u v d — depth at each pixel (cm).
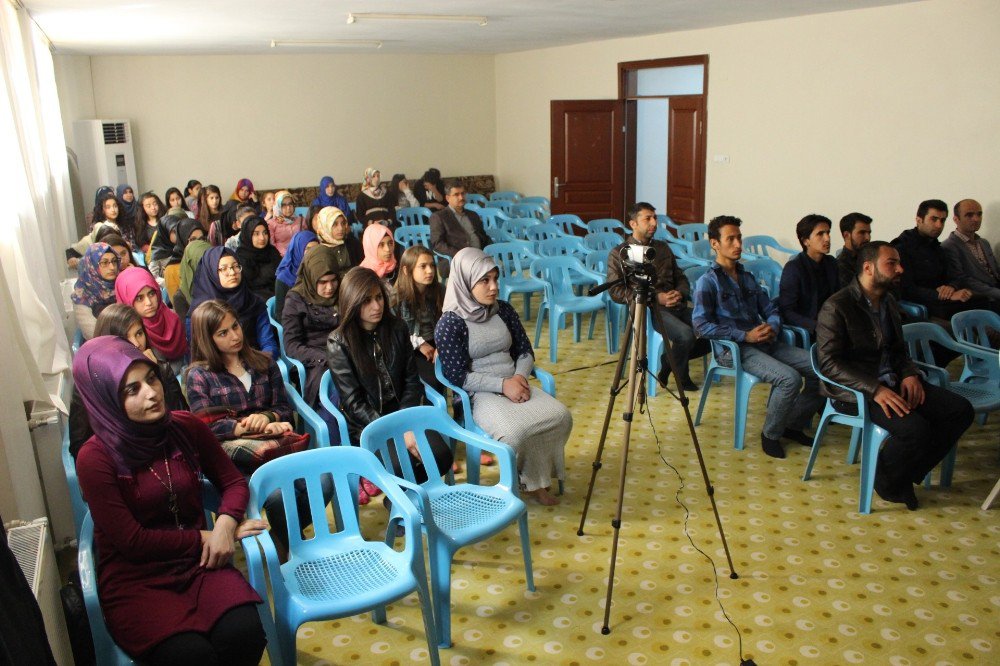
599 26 793
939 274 541
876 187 682
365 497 350
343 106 1152
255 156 1119
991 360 396
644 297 271
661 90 1065
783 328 451
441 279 668
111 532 214
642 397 297
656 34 893
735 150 815
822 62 709
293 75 1117
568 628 268
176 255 658
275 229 716
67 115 991
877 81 667
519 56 1166
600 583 294
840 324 357
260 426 301
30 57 591
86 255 429
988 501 346
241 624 212
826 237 452
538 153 1161
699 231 730
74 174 982
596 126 995
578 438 427
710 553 313
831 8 664
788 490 367
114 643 209
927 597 283
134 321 305
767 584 292
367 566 243
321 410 376
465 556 313
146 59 1041
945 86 618
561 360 568
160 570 219
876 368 359
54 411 313
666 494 363
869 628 266
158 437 227
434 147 1221
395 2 595
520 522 284
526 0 595
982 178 603
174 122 1070
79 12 595
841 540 322
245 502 239
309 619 218
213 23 702
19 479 266
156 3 564
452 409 441
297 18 680
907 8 635
